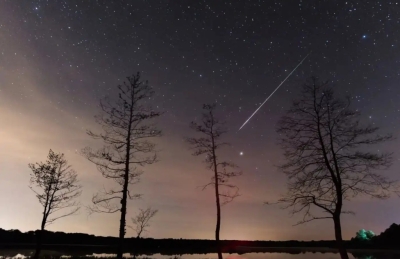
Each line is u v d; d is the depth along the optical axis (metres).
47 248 41.84
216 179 20.66
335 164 13.34
